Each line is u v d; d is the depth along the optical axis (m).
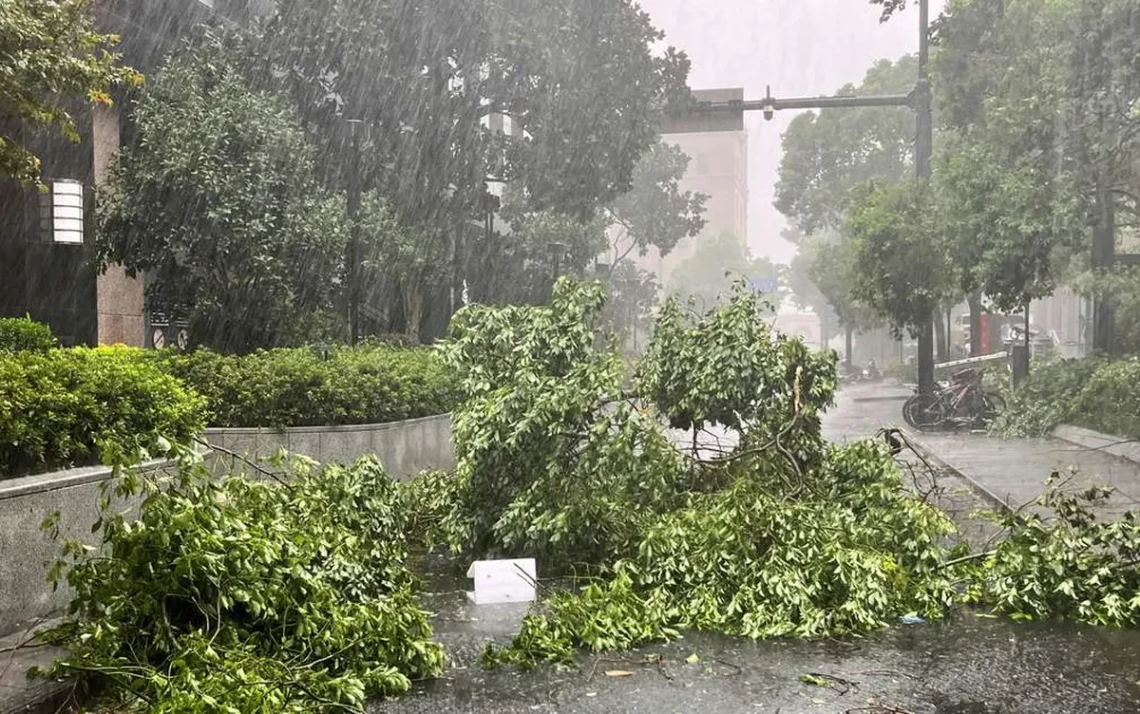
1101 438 18.47
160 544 5.91
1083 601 7.54
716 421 11.05
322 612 6.29
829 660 6.55
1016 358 25.31
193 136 14.28
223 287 14.86
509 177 26.52
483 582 8.34
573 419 9.08
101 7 17.31
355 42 20.44
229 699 5.13
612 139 25.81
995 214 20.19
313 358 13.32
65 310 17.56
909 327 25.14
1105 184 20.05
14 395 6.87
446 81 23.73
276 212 14.81
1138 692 5.82
